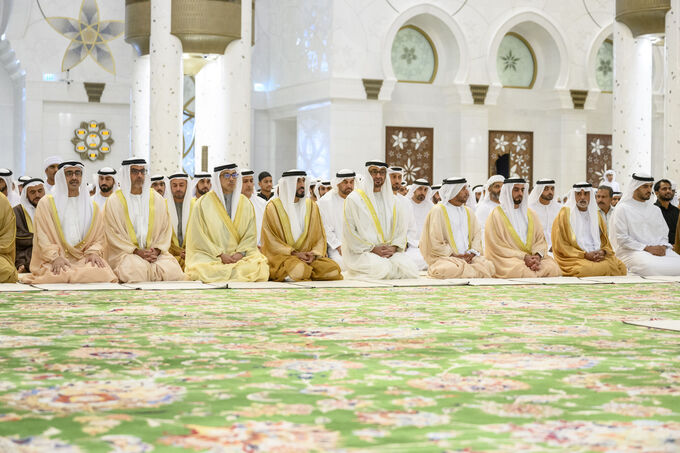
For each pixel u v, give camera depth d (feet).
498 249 27.91
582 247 28.73
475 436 7.82
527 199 28.22
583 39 57.11
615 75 44.45
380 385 10.14
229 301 19.90
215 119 46.83
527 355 12.36
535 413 8.77
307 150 54.13
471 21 54.54
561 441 7.67
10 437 7.64
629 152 44.21
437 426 8.20
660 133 60.85
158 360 11.73
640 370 11.18
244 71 44.78
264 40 58.08
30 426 8.05
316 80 52.47
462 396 9.55
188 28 43.14
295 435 7.80
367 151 52.26
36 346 12.82
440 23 54.54
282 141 58.75
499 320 16.56
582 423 8.36
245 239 25.88
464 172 54.60
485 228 28.40
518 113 57.36
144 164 24.75
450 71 55.06
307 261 25.63
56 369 10.99
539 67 58.03
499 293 22.50
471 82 54.34
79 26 55.77
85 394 9.50
